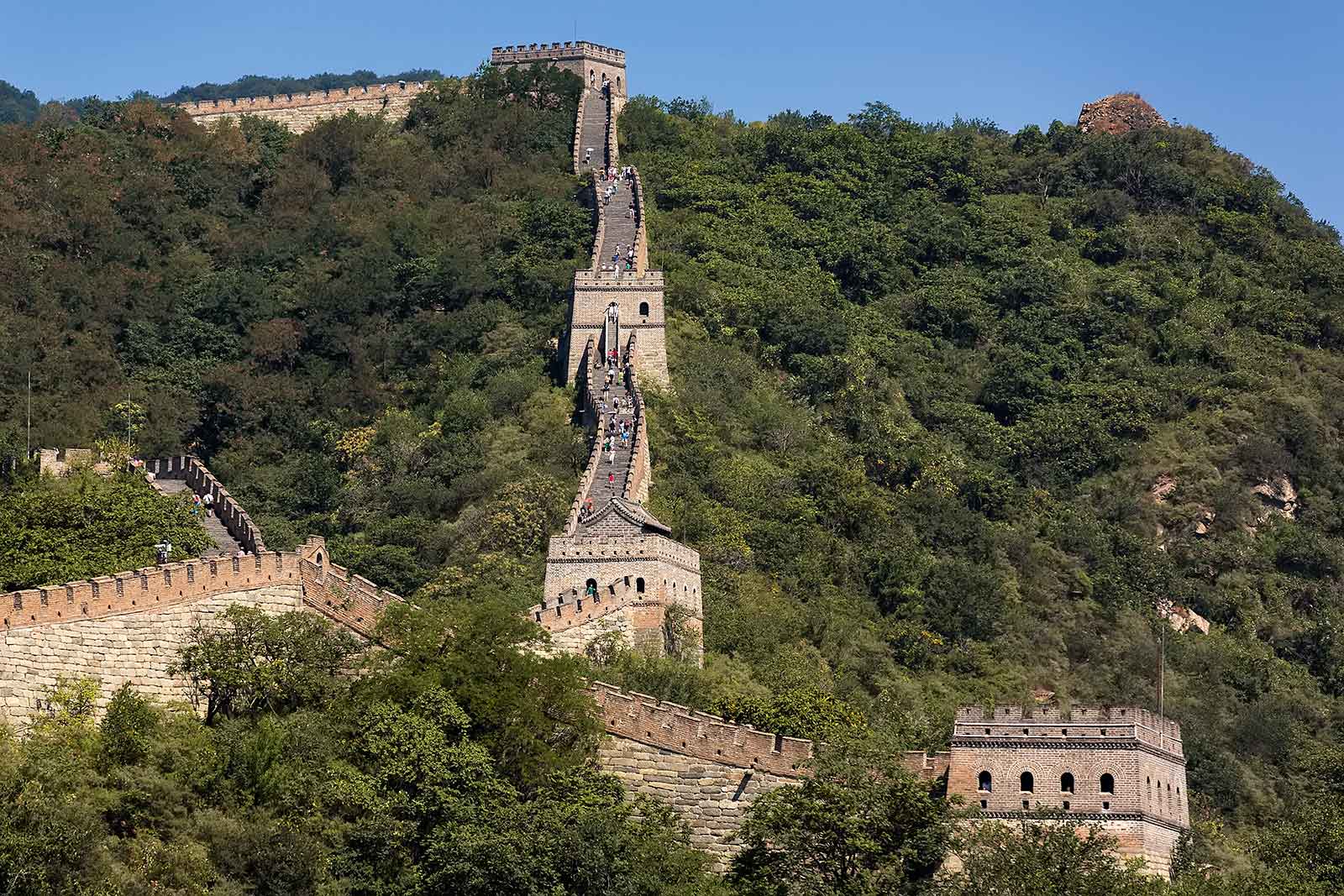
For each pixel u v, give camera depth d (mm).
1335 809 160375
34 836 120625
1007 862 132500
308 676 148625
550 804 142375
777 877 137750
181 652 148250
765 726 169125
